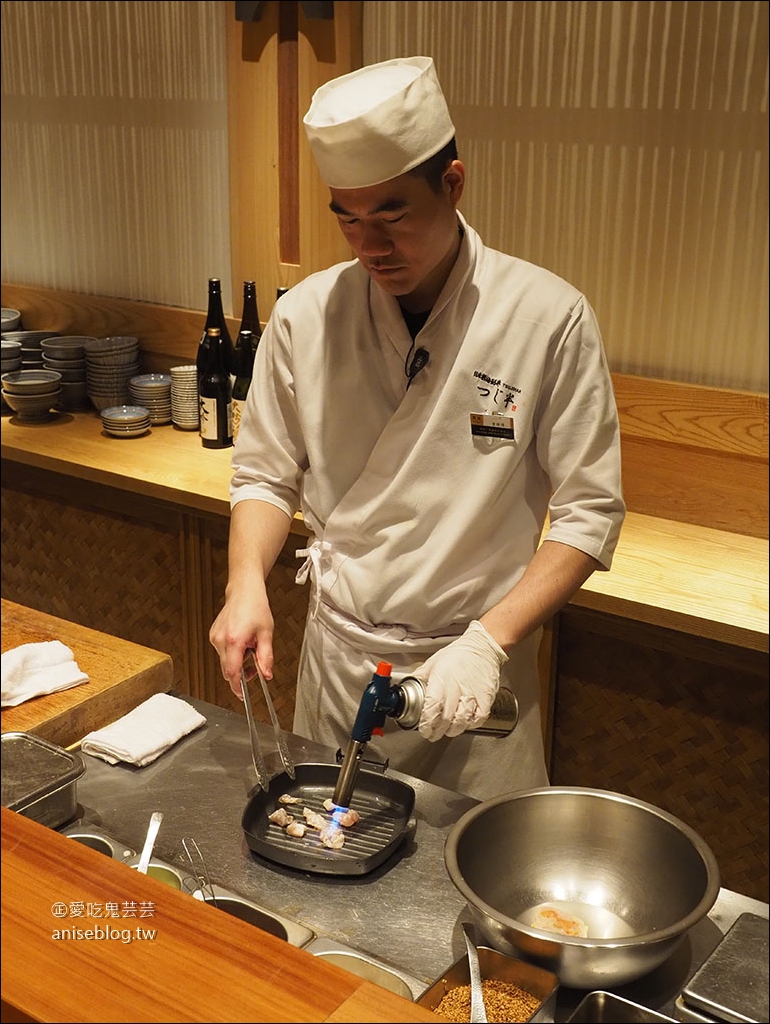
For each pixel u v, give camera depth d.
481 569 1.74
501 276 1.68
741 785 2.39
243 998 0.91
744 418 2.54
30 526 3.39
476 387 1.67
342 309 1.76
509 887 1.25
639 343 2.68
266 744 1.53
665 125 2.49
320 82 2.94
